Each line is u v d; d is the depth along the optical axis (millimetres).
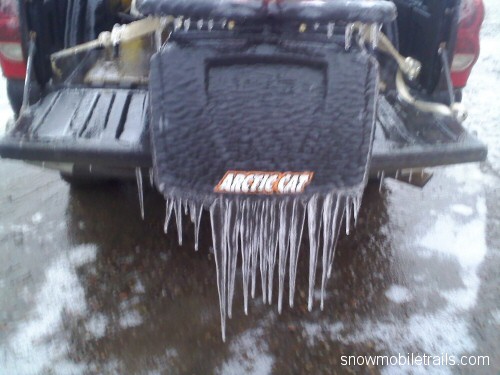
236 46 1916
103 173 2562
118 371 2285
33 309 2588
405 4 3197
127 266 2887
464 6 2695
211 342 2443
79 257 2934
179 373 2285
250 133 1933
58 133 2359
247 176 1977
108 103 2688
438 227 3289
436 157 2367
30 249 2975
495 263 2988
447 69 2732
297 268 2906
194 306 2646
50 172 3715
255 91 1911
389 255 3037
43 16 2818
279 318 2590
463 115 2605
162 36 2373
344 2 1890
